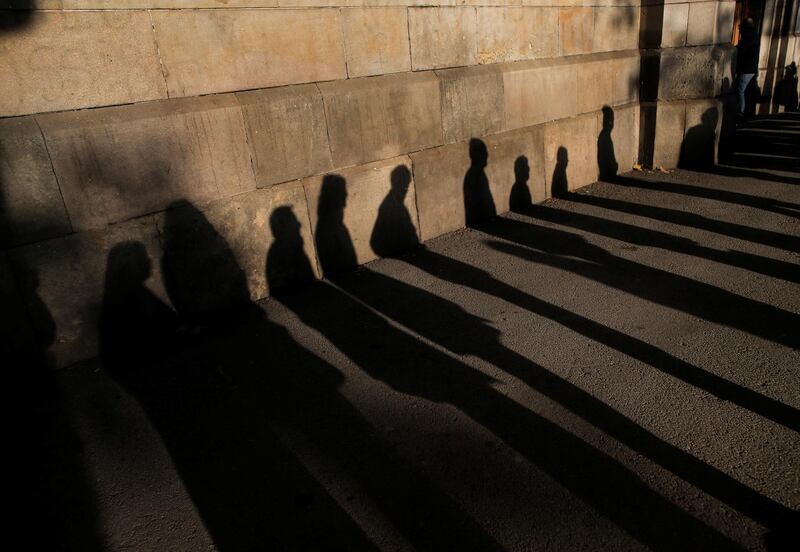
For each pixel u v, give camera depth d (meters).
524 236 6.22
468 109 6.36
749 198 6.96
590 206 7.13
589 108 7.93
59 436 3.35
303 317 4.67
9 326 3.81
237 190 4.71
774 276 4.82
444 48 6.05
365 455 3.01
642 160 8.93
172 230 4.39
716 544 2.34
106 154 3.99
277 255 5.09
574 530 2.46
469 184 6.55
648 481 2.70
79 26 3.80
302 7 4.86
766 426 3.02
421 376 3.70
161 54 4.19
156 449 3.18
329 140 5.21
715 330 4.03
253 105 4.66
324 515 2.64
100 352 4.25
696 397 3.30
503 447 2.99
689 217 6.44
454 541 2.44
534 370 3.68
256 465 3.00
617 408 3.24
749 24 12.16
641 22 8.54
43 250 3.85
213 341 4.36
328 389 3.63
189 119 4.33
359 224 5.62
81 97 3.89
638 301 4.54
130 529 2.65
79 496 2.88
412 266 5.62
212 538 2.56
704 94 8.43
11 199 3.68
